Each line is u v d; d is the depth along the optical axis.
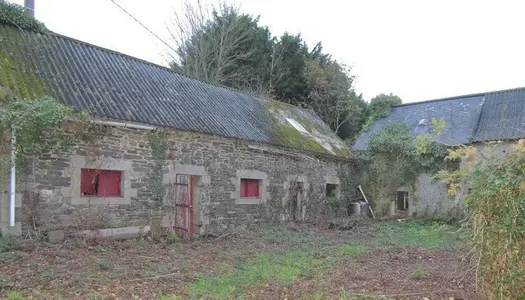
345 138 25.44
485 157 4.34
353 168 17.50
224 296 5.27
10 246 7.14
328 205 15.55
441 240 11.02
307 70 24.58
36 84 8.43
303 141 14.66
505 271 3.95
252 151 12.34
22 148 7.64
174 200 10.09
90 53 10.77
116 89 10.02
